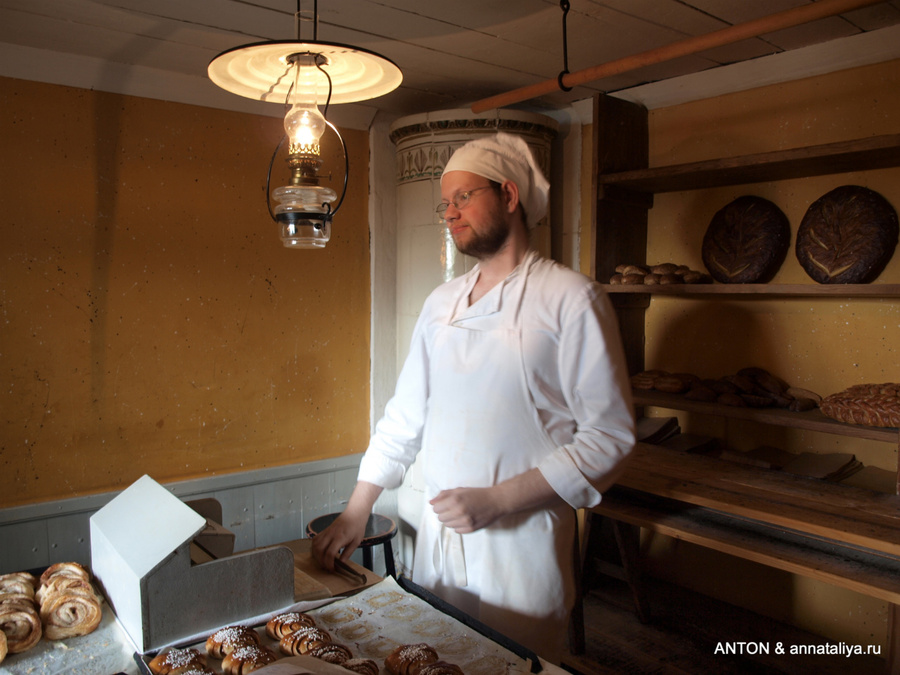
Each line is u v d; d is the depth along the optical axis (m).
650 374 2.53
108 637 1.15
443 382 1.52
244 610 1.18
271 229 2.71
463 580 1.46
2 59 2.12
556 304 1.44
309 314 2.83
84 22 1.95
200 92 2.50
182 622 1.11
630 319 2.64
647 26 2.02
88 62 2.25
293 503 2.81
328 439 2.92
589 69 1.75
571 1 1.82
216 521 1.51
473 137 2.67
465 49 2.20
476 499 1.32
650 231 2.69
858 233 2.00
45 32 2.03
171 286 2.49
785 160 1.96
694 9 1.89
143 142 2.41
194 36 2.06
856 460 2.17
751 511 1.72
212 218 2.56
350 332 2.96
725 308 2.47
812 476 2.01
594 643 2.35
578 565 2.25
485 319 1.50
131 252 2.40
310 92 1.29
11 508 2.19
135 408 2.43
